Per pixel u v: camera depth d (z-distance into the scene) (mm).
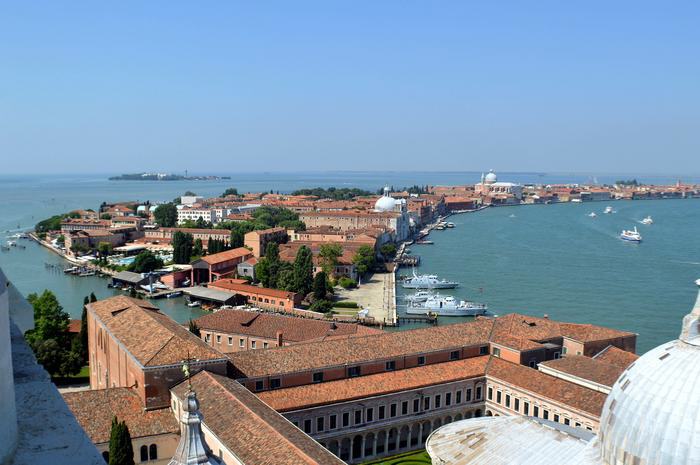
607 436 52562
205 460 38406
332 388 100250
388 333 116125
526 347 115188
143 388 87875
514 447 67875
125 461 74688
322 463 65688
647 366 52844
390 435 108250
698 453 46125
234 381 92312
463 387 109438
